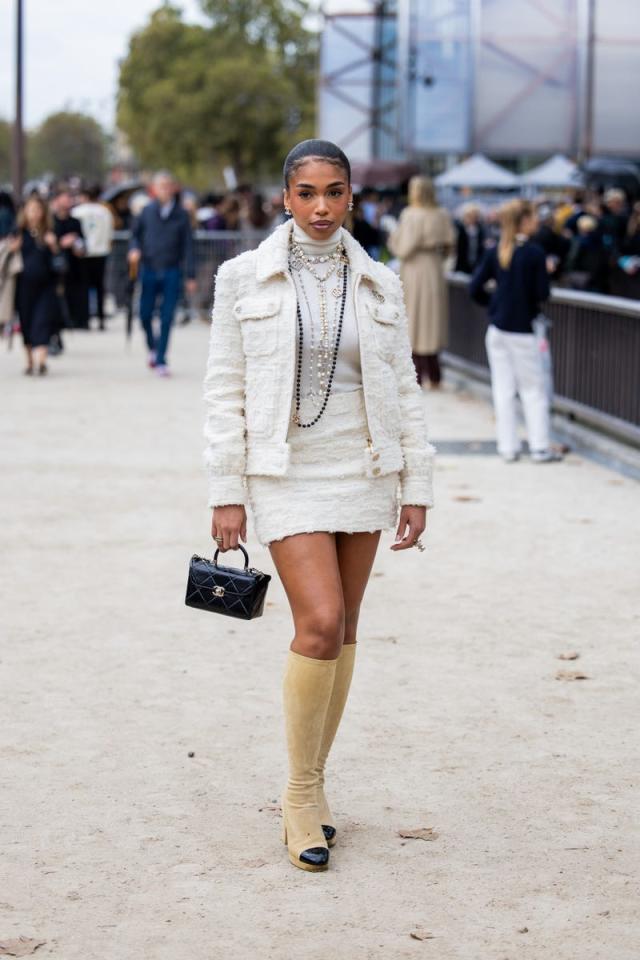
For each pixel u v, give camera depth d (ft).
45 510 42.27
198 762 23.03
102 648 29.04
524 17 95.40
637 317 49.08
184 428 57.88
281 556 19.33
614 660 28.43
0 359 84.23
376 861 19.57
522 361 50.29
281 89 313.12
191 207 115.96
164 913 18.02
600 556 37.09
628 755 23.43
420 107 96.43
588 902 18.33
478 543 38.50
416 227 68.54
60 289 78.28
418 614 31.65
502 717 25.17
